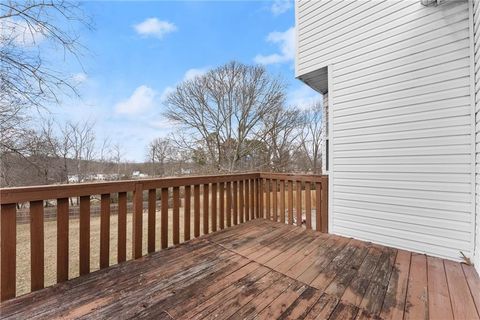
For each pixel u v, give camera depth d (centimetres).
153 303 187
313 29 396
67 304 184
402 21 304
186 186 334
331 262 264
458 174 267
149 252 287
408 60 300
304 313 176
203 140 1755
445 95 275
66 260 221
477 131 248
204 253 287
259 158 1762
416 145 295
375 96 326
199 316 173
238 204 417
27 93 440
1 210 185
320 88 519
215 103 1748
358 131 342
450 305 186
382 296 199
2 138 546
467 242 261
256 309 181
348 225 351
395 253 290
